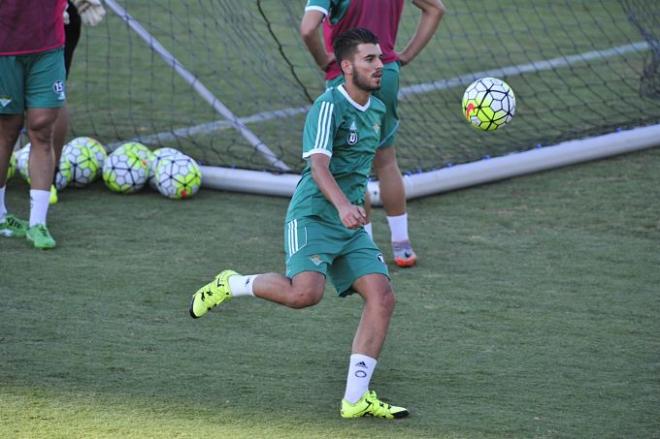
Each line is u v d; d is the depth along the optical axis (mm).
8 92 22578
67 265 21875
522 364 17422
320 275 15719
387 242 24094
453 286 21203
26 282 20812
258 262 22547
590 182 28234
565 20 48625
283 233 24547
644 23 42625
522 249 23453
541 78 39594
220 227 24781
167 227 24625
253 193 27484
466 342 18359
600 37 45750
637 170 29172
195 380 16516
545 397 16125
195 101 36438
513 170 28422
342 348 18031
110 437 14375
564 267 22328
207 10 48219
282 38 44250
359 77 15672
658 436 14773
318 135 15555
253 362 17328
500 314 19719
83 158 27172
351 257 15953
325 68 21375
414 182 26703
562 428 15016
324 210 15953
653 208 26156
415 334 18688
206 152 30500
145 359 17297
